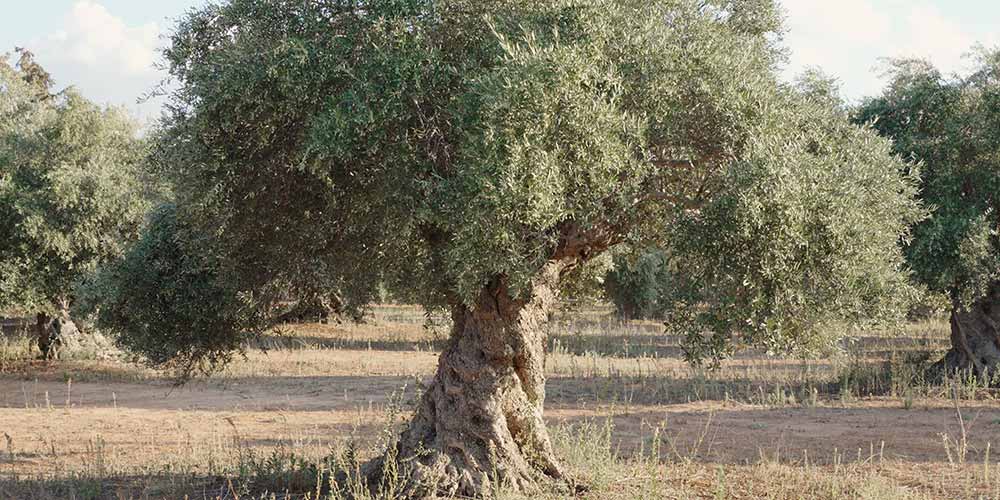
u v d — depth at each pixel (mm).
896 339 28234
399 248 9000
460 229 7395
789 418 16016
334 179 8391
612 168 7246
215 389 20734
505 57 7188
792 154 7137
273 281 9812
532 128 6879
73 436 15266
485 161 6906
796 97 8344
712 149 7980
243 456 12062
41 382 22469
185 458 12547
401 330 33250
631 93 7668
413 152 7723
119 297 12047
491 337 9047
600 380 20703
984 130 17703
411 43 7676
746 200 6898
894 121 19125
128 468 12039
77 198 23141
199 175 8148
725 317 7414
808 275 7273
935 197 17812
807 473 11133
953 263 17203
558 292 10000
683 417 16203
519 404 9266
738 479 10914
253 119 7977
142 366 24375
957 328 19750
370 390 20281
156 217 12234
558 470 9586
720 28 8531
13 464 12625
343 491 9289
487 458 9070
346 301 10242
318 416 16984
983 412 16328
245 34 7879
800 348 7621
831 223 7016
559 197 7031
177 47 8281
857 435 14359
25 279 23266
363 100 7516
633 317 36219
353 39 7812
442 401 9258
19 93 27516
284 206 8898
